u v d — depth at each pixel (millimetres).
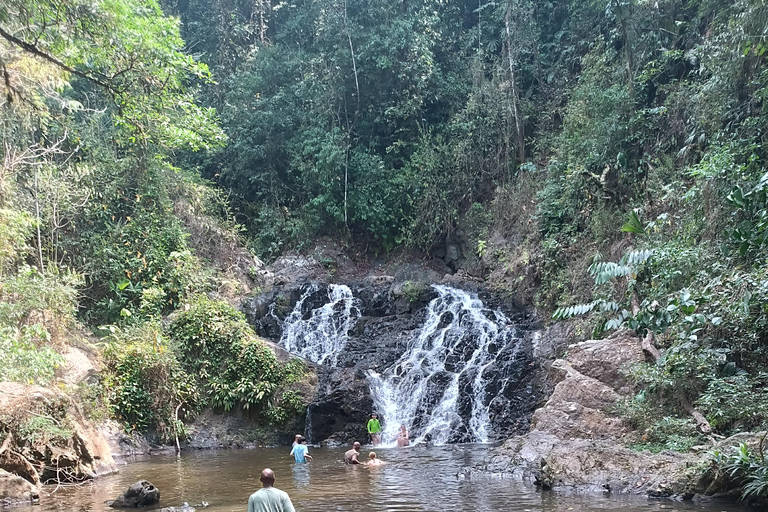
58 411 11766
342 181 25203
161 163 22359
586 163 18578
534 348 17594
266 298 21578
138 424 15625
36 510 8766
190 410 16734
